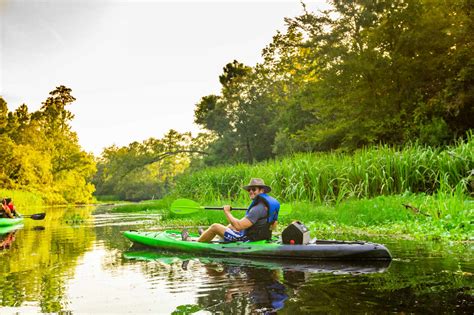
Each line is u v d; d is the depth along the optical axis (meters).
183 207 9.86
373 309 4.38
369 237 9.91
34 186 56.78
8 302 5.15
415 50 23.06
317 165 16.77
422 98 22.30
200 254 8.52
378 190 15.47
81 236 12.45
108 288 5.75
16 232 14.09
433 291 4.96
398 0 23.05
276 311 4.44
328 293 5.06
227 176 21.72
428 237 9.48
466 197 12.75
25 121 74.94
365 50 23.48
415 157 15.33
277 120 38.25
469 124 21.11
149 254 8.68
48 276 6.62
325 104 25.91
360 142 24.34
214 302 4.87
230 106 48.25
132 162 65.31
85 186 79.00
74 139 76.69
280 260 7.51
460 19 21.44
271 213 8.29
